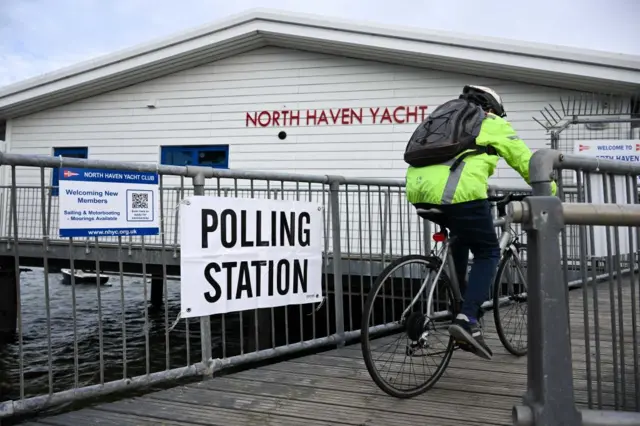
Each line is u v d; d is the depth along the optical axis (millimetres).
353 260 6340
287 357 6887
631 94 9812
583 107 10109
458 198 2803
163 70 12680
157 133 12984
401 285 3080
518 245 3662
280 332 9141
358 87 11617
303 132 11969
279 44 11992
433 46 9969
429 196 2871
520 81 10469
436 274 3123
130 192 3252
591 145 8969
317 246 4180
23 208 12273
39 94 12688
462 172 2807
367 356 2939
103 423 2688
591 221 1578
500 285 3686
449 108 2977
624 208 1604
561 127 9344
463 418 2719
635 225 1610
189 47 11648
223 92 12547
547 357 1497
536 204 1541
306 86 11977
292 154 12023
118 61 12078
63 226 2957
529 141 10367
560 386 1495
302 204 4082
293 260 3998
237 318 11648
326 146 11789
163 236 3469
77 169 3008
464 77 10859
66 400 2904
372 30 10312
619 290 2229
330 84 11820
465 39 9711
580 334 4238
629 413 1560
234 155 12430
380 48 10438
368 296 2973
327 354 4051
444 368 3184
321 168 11805
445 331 3117
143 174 3307
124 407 2912
